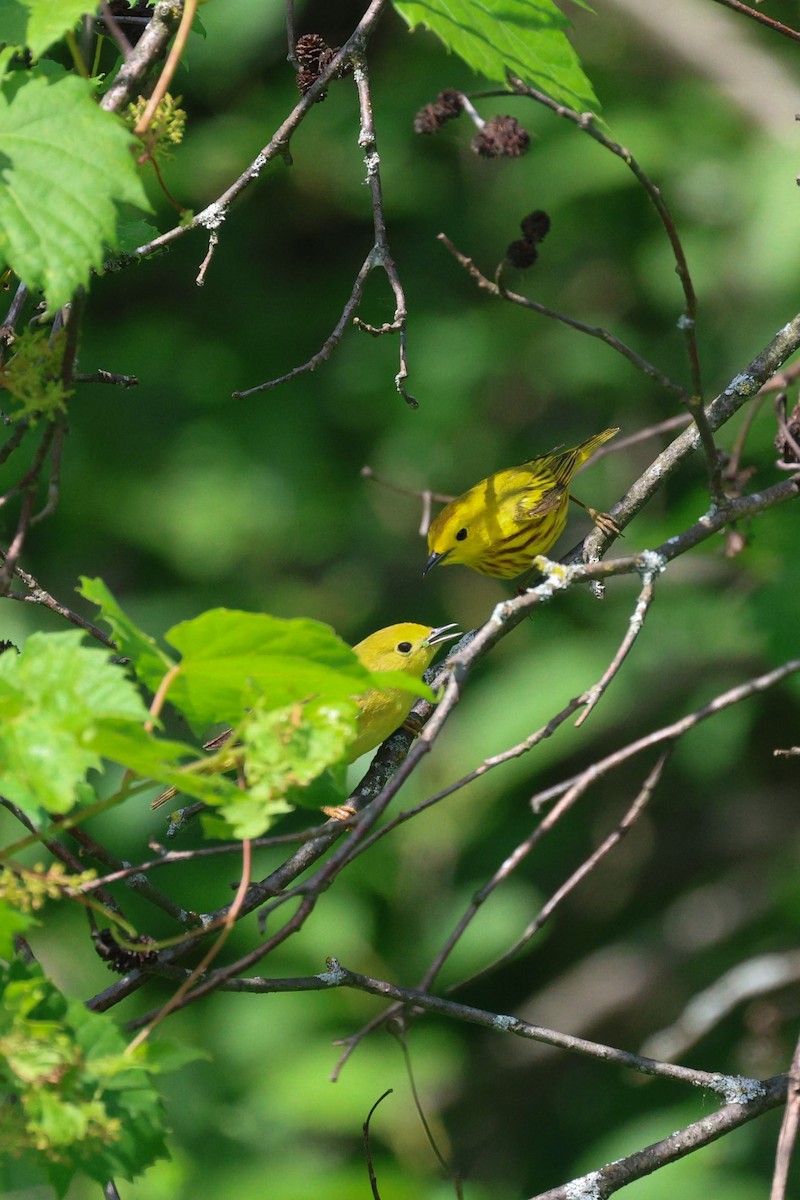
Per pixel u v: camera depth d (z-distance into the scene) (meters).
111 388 15.07
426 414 15.02
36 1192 8.48
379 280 15.44
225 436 15.12
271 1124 11.71
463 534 9.98
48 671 3.81
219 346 15.39
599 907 15.10
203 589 15.03
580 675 13.38
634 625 5.40
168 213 14.95
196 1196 10.97
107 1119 4.03
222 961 12.54
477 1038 14.48
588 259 15.10
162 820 12.73
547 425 15.48
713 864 14.96
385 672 4.04
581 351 14.91
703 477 14.37
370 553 15.44
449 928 13.32
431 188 15.28
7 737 3.75
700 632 13.18
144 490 14.91
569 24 5.51
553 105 4.88
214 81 15.05
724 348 14.07
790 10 14.57
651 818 15.21
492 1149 13.93
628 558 5.54
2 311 12.09
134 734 3.75
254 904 5.61
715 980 14.20
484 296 15.26
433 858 13.48
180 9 5.15
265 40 14.91
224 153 14.96
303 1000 12.47
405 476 15.25
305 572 15.41
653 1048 11.45
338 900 12.88
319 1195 10.88
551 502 9.91
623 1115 13.77
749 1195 11.56
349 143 15.09
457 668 5.04
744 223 13.63
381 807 4.50
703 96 14.41
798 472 6.08
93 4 4.53
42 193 4.19
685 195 14.02
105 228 4.19
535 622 14.23
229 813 3.94
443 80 14.83
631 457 14.91
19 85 4.35
